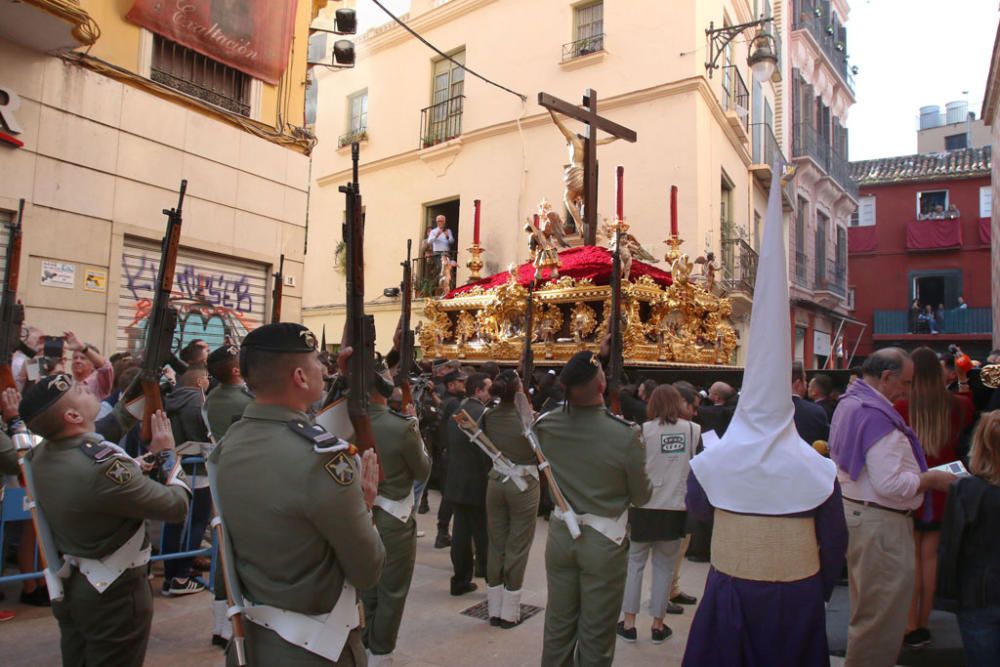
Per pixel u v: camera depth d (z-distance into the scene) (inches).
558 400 301.0
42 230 287.7
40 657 165.6
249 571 85.7
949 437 174.9
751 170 665.0
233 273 370.9
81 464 109.2
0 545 186.4
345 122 790.5
